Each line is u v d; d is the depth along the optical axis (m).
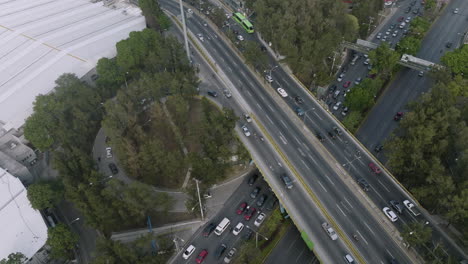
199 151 134.25
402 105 160.38
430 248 98.25
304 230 101.06
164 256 106.38
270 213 120.88
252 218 120.00
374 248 98.00
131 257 96.38
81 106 135.00
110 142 124.81
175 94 135.62
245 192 127.69
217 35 193.62
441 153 115.31
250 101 147.88
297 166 119.69
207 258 109.69
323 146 127.25
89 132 137.12
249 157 121.69
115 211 109.81
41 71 158.50
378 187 116.12
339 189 112.75
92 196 106.44
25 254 102.25
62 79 138.50
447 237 103.88
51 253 104.62
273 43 171.62
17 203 114.25
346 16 180.12
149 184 127.31
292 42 167.00
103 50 169.00
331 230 100.44
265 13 182.62
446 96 124.44
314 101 147.88
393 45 192.88
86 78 157.38
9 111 140.75
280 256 109.81
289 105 145.88
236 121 137.00
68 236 104.12
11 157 131.12
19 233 106.81
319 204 107.88
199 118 142.75
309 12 173.12
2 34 183.50
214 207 123.31
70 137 128.38
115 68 151.75
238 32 196.88
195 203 114.12
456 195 97.25
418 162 113.75
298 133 132.50
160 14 189.88
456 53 159.50
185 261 108.69
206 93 153.62
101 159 137.38
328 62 181.12
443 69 147.00
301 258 109.00
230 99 149.38
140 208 107.62
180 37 192.25
